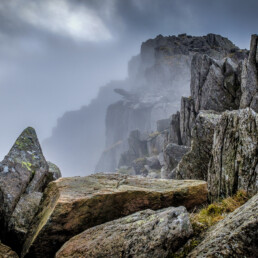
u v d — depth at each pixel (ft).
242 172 29.19
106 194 23.73
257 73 96.78
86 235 19.97
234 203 25.14
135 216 20.68
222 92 123.85
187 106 152.76
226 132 37.22
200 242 16.51
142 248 16.19
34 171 38.32
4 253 23.03
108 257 16.48
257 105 90.58
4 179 32.45
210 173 39.50
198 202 28.14
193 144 60.08
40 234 20.76
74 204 21.77
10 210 28.48
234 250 13.30
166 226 17.46
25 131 45.78
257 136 29.63
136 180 30.22
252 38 102.47
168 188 27.48
